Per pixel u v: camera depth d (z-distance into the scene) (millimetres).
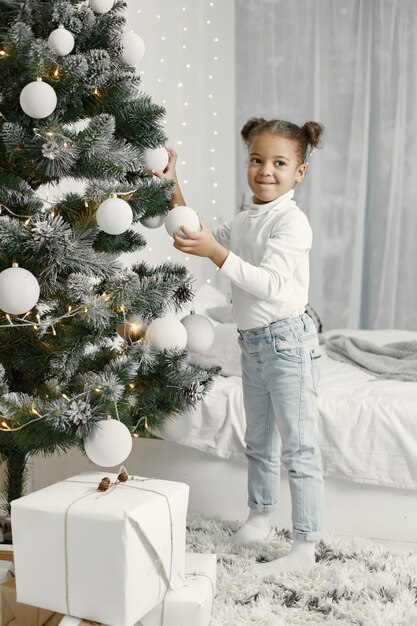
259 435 1998
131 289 1554
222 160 3924
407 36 4008
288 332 1829
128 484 1461
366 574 1804
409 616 1599
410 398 2123
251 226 1906
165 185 1666
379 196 4078
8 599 1429
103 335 1606
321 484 1864
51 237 1402
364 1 4020
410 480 2051
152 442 2277
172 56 3398
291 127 1898
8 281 1378
